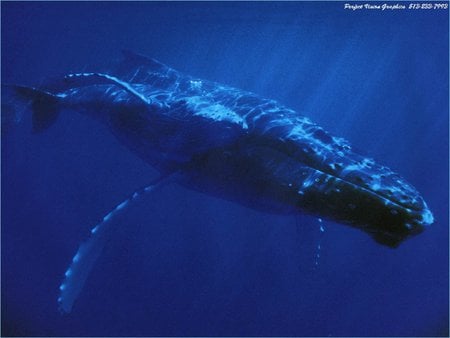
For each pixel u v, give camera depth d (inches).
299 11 1298.0
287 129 274.2
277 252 781.9
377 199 207.6
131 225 849.5
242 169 287.3
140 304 676.7
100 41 2116.1
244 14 1348.4
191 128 309.3
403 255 847.7
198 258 770.2
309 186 238.8
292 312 671.1
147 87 390.3
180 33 1761.8
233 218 881.5
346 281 750.5
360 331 647.8
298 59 2452.0
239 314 658.8
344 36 1760.6
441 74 2256.4
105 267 749.3
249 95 331.9
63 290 253.9
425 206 199.3
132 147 380.8
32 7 1301.7
